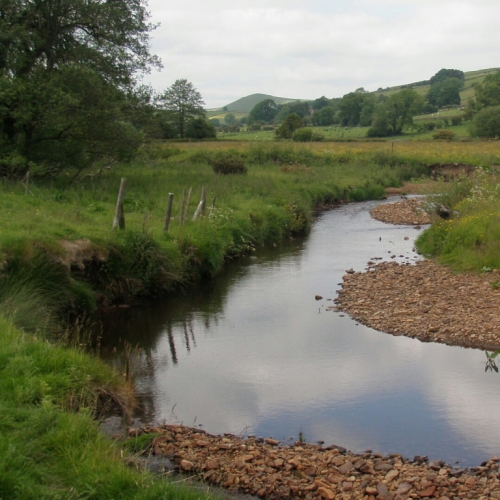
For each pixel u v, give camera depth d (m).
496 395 8.23
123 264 13.14
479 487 5.91
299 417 7.67
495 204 18.78
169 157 40.47
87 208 17.62
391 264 16.55
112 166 30.55
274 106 181.50
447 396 8.22
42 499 4.80
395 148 52.44
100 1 24.73
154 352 10.11
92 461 5.47
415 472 6.21
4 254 10.88
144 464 6.29
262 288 14.48
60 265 11.70
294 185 29.59
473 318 11.30
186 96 72.75
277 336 10.91
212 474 6.20
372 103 128.38
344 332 11.09
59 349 7.88
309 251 19.19
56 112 21.59
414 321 11.39
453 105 144.88
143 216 16.98
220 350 10.20
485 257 14.88
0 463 5.01
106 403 7.48
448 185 24.38
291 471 6.28
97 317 11.90
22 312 9.60
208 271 15.53
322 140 69.50
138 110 26.88
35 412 6.01
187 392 8.45
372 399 8.16
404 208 28.34
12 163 21.23
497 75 117.44
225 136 87.25
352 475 6.18
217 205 20.67
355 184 34.03
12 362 6.96
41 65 23.61
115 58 25.55
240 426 7.44
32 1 23.17
